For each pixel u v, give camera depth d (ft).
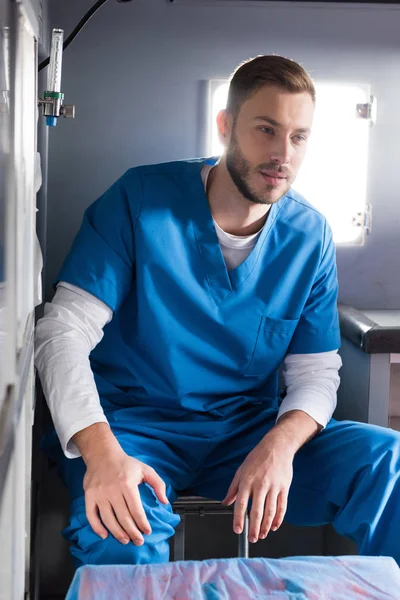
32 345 4.40
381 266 7.18
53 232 6.79
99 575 3.46
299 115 4.98
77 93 6.63
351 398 6.36
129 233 5.34
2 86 2.61
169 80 6.69
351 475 4.88
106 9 6.55
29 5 3.38
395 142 7.01
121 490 4.02
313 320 5.71
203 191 5.43
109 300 5.22
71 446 4.54
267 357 5.60
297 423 5.08
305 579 3.46
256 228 5.52
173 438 5.29
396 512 4.67
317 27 6.72
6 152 2.80
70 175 6.73
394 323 6.08
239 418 5.61
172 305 5.33
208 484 5.53
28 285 4.02
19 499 3.57
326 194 7.04
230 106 5.20
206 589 3.36
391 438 4.94
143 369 5.48
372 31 6.78
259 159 5.01
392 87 6.90
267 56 5.14
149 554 4.25
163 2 6.58
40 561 6.95
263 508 4.40
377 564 3.64
